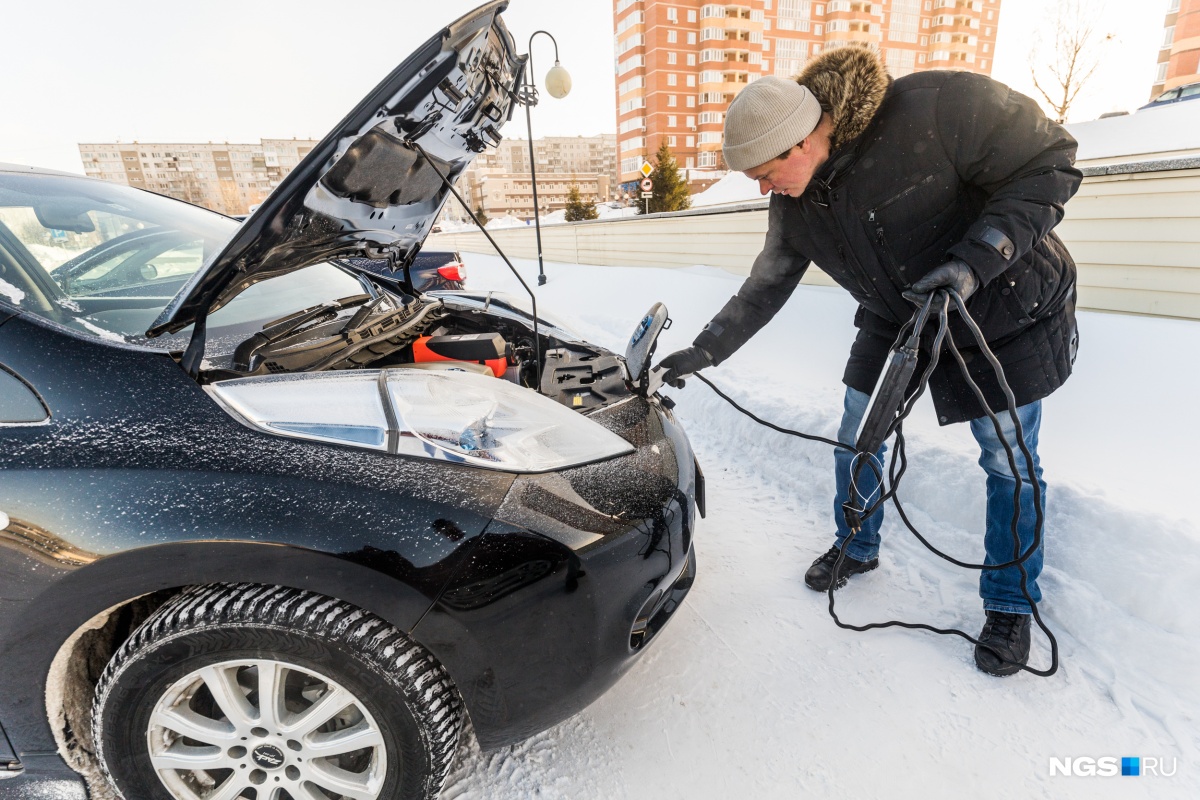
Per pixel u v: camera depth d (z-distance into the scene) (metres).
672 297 6.04
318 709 1.00
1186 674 1.41
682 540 1.21
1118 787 1.21
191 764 1.05
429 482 0.99
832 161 1.25
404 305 1.87
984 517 1.93
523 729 1.08
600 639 1.06
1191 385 2.47
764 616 1.73
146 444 0.96
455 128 1.32
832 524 2.21
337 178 1.17
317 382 1.10
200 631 0.95
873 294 1.44
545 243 12.70
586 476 1.13
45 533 0.92
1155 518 1.63
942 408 1.48
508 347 1.81
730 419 3.00
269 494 0.93
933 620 1.69
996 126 1.13
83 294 1.39
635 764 1.29
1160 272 3.70
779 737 1.35
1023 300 1.27
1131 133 8.43
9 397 0.98
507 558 0.97
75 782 1.12
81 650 1.07
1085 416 2.37
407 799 1.03
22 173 1.74
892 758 1.29
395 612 0.94
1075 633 1.58
